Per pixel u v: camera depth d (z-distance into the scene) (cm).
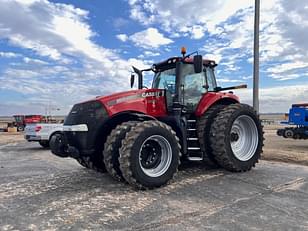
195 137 613
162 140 507
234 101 680
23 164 855
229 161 586
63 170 720
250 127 642
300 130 1256
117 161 511
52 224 346
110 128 548
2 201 448
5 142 1897
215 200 420
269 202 406
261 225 328
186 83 623
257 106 795
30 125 1391
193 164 677
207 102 616
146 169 498
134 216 365
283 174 579
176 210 382
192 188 486
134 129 486
